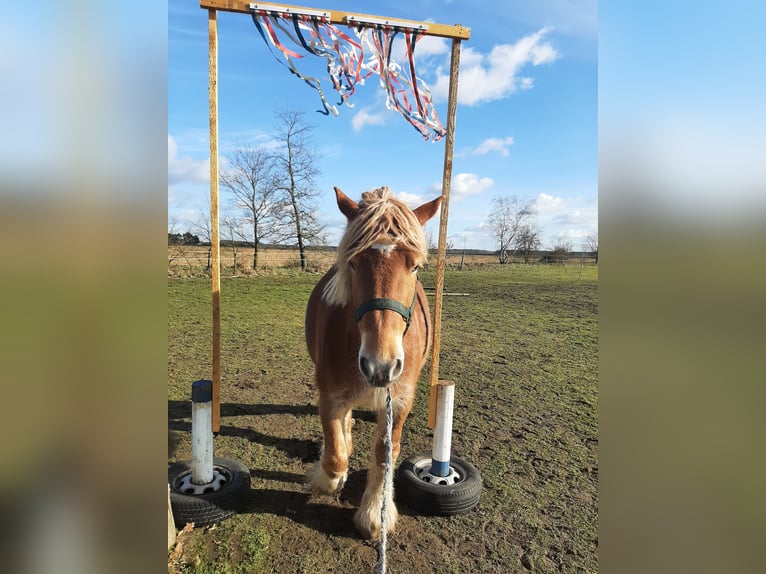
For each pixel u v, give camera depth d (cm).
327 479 270
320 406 258
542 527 255
